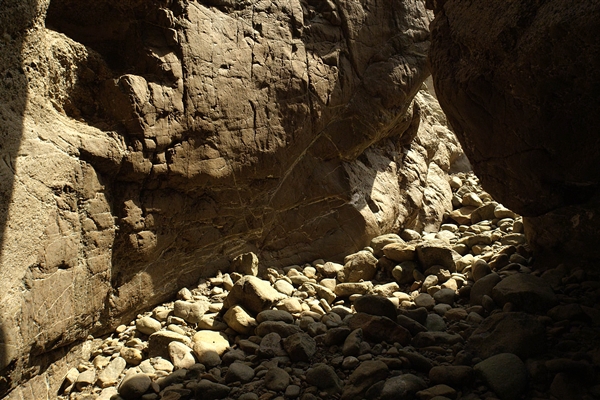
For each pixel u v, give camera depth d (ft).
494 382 8.94
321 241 16.47
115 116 11.92
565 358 9.12
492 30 10.07
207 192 13.85
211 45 13.46
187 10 12.98
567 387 8.58
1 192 8.48
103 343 11.64
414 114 20.61
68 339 10.37
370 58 17.43
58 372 10.19
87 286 10.89
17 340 8.52
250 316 12.23
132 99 11.77
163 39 12.62
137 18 12.32
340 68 16.65
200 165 13.28
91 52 11.69
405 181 20.17
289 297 13.52
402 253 15.12
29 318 8.92
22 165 9.16
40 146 9.75
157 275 13.05
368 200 17.65
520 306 11.14
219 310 12.80
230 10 14.30
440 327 11.59
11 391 8.67
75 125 11.25
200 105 13.14
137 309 12.64
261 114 14.64
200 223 13.94
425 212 20.52
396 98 17.62
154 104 12.17
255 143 14.48
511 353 9.55
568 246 12.16
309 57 15.89
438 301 13.00
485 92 10.82
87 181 10.97
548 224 12.34
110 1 11.91
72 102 11.52
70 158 10.50
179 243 13.55
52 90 10.86
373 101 17.25
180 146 12.84
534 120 10.33
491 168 12.25
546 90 9.66
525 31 9.45
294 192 15.87
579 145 10.13
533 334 9.78
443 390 8.98
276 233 15.70
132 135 11.98
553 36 8.79
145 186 12.50
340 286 14.19
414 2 18.34
